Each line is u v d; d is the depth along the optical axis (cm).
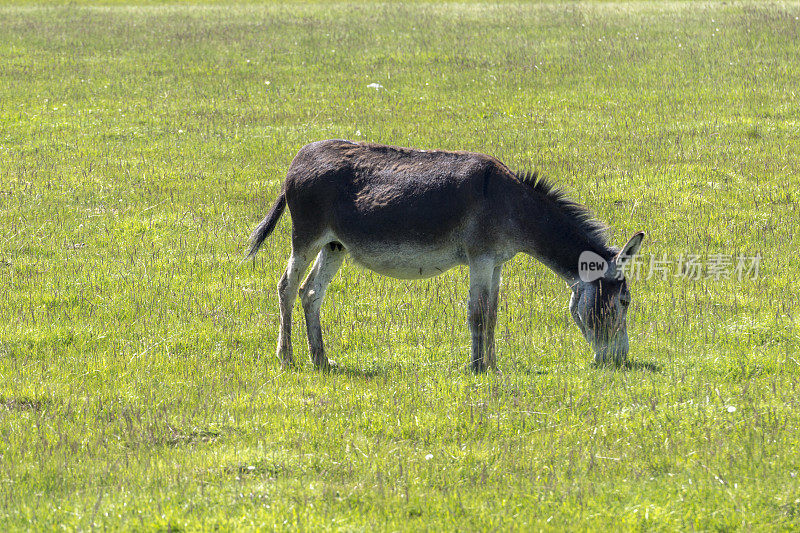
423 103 8269
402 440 2848
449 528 2266
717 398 3033
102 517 2294
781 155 6397
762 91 8025
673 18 11062
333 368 3556
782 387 3133
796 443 2655
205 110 8100
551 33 10644
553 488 2450
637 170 6194
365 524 2278
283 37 10875
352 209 3459
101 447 2786
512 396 3119
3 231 5231
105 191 6006
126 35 11156
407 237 3406
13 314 4081
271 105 8256
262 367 3569
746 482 2431
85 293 4375
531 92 8462
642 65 9125
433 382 3309
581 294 3366
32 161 6619
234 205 5825
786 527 2220
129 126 7606
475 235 3350
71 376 3434
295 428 2936
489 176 3350
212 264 4831
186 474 2583
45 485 2520
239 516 2314
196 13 13012
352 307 4253
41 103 8300
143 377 3422
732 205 5522
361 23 11606
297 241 3588
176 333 3906
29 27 11644
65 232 5269
